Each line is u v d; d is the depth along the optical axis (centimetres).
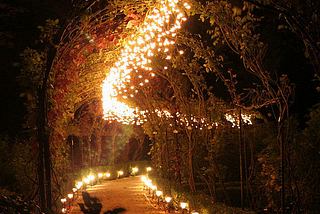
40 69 770
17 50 1273
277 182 642
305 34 410
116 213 1008
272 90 631
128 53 1100
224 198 909
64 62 899
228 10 670
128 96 1505
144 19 962
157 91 1313
